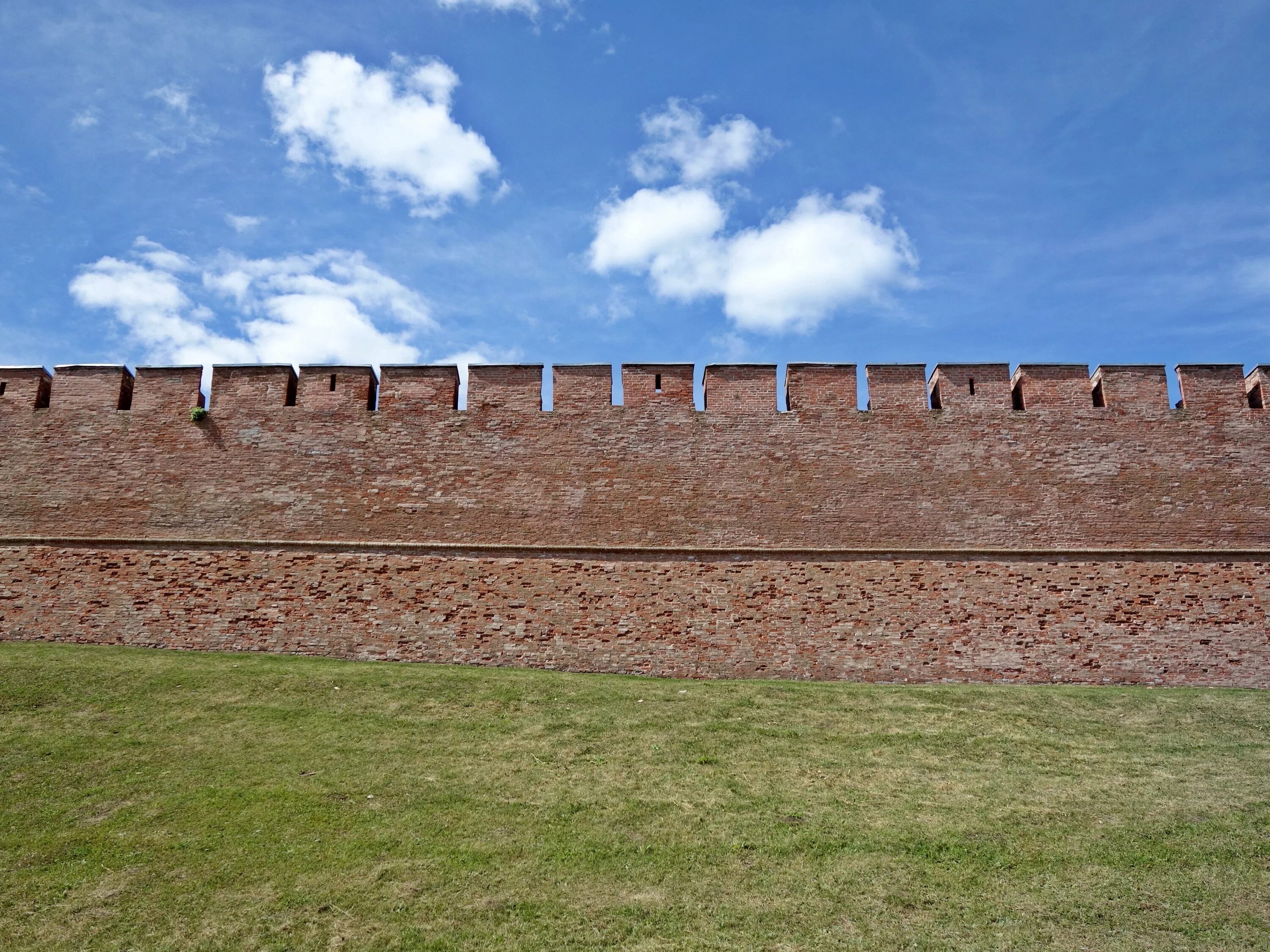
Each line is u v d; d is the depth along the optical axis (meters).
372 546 18.42
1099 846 10.62
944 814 11.48
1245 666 17.70
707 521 18.59
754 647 17.78
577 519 18.64
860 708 15.62
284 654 17.77
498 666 17.70
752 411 19.33
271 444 19.16
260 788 11.82
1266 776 12.79
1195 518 18.61
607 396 19.44
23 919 8.91
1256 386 19.44
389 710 14.83
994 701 16.17
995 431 19.16
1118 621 17.95
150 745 13.16
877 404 19.36
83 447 19.23
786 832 10.89
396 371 19.59
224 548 18.48
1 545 18.59
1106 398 19.36
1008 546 18.41
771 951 8.52
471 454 19.08
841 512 18.66
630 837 10.71
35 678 15.41
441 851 10.27
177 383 19.59
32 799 11.47
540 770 12.63
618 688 16.30
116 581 18.31
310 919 8.93
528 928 8.82
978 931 8.90
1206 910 9.29
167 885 9.53
